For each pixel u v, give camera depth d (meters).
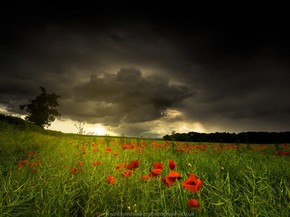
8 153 8.11
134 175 4.52
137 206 3.22
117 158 6.77
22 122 26.83
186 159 6.32
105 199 3.59
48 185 3.77
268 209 2.77
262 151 10.18
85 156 7.45
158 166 3.02
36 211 2.99
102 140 12.40
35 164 5.55
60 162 6.68
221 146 10.74
